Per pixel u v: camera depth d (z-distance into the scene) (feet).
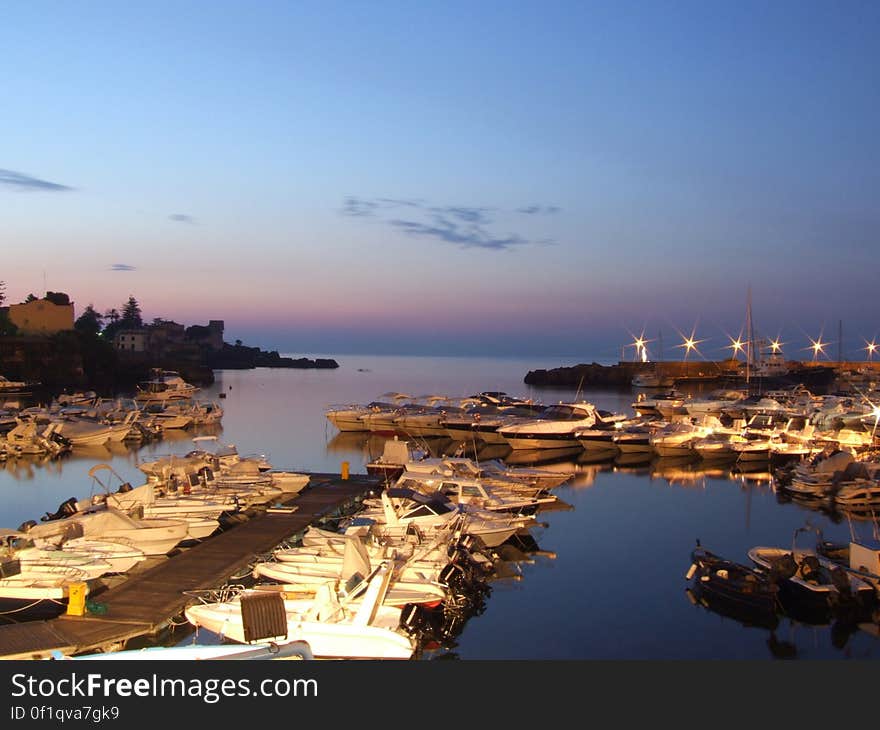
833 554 80.18
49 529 72.64
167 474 106.32
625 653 62.08
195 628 61.41
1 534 68.49
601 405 336.90
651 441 176.24
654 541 97.86
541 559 89.35
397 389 451.53
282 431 225.76
